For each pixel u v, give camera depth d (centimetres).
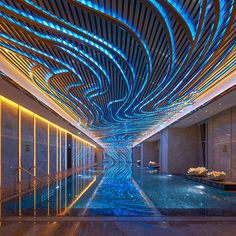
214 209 653
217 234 420
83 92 1054
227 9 441
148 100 1168
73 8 448
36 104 1146
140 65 719
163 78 820
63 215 578
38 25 495
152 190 1056
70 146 2502
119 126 2230
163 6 418
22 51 648
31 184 1301
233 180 1288
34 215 580
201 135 1911
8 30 541
